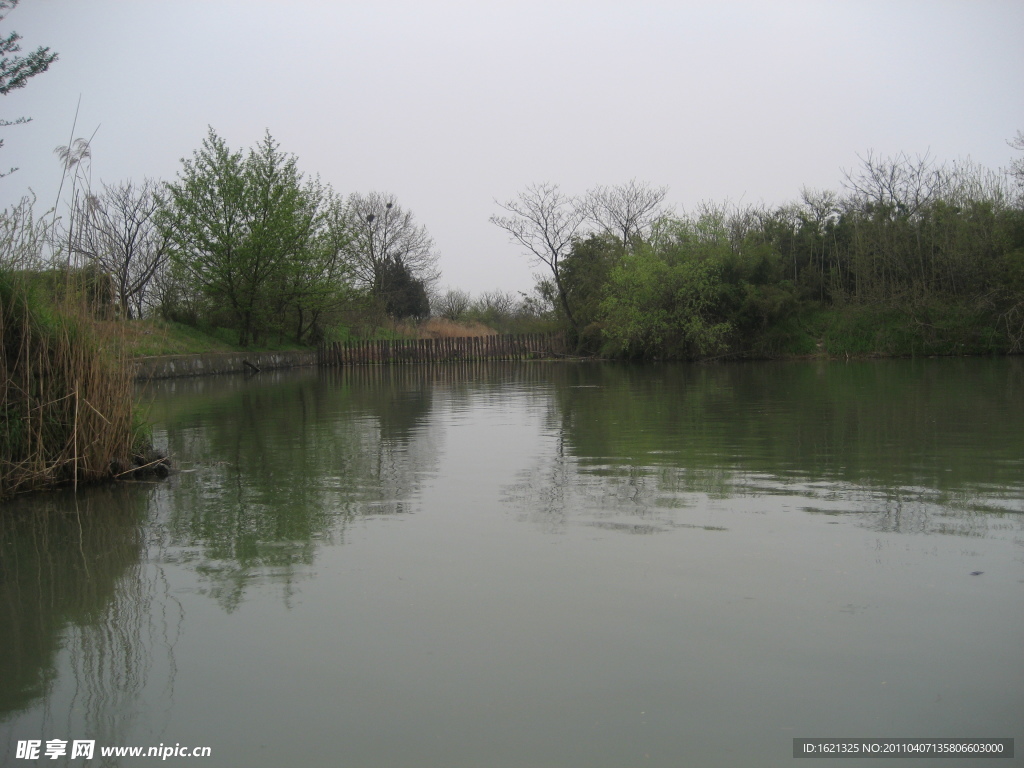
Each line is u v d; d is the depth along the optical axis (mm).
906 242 33688
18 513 6582
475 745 2895
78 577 4852
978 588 4246
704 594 4246
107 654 3740
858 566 4645
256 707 3223
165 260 31516
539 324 43219
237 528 5902
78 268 8148
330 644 3764
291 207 33094
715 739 2900
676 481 7195
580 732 2961
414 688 3324
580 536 5410
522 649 3643
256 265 32438
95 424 7801
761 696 3186
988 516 5695
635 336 35344
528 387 20641
